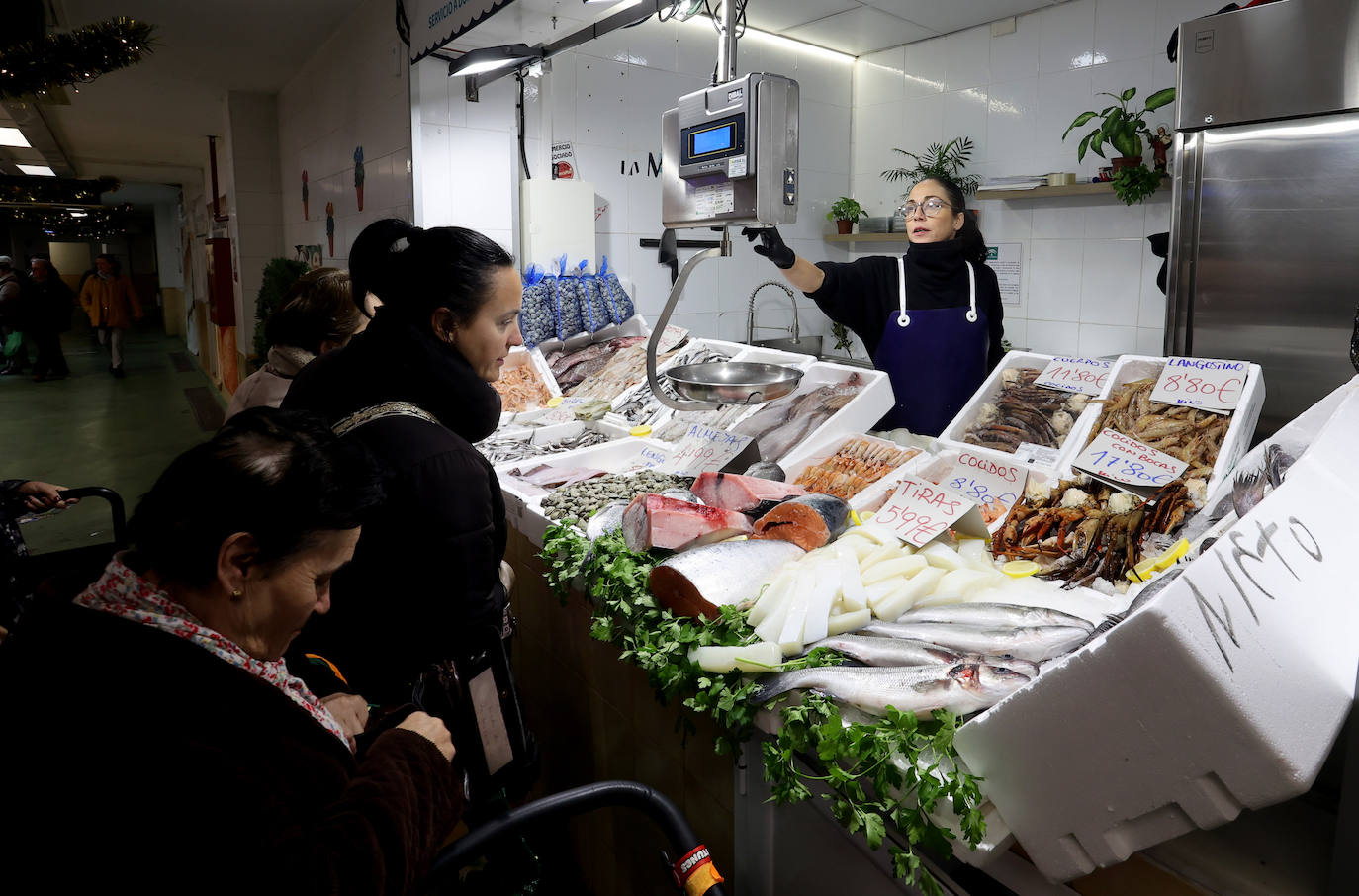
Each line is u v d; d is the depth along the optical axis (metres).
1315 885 0.99
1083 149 4.18
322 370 1.56
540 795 2.45
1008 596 1.43
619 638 1.65
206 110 7.46
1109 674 0.87
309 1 4.55
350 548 0.95
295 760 0.90
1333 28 2.79
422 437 1.39
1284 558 0.97
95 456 6.84
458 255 1.45
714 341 3.09
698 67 4.87
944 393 2.79
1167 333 3.42
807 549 1.71
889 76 5.37
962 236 2.87
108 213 15.12
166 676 0.81
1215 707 0.80
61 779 0.72
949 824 1.06
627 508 1.84
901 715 1.09
